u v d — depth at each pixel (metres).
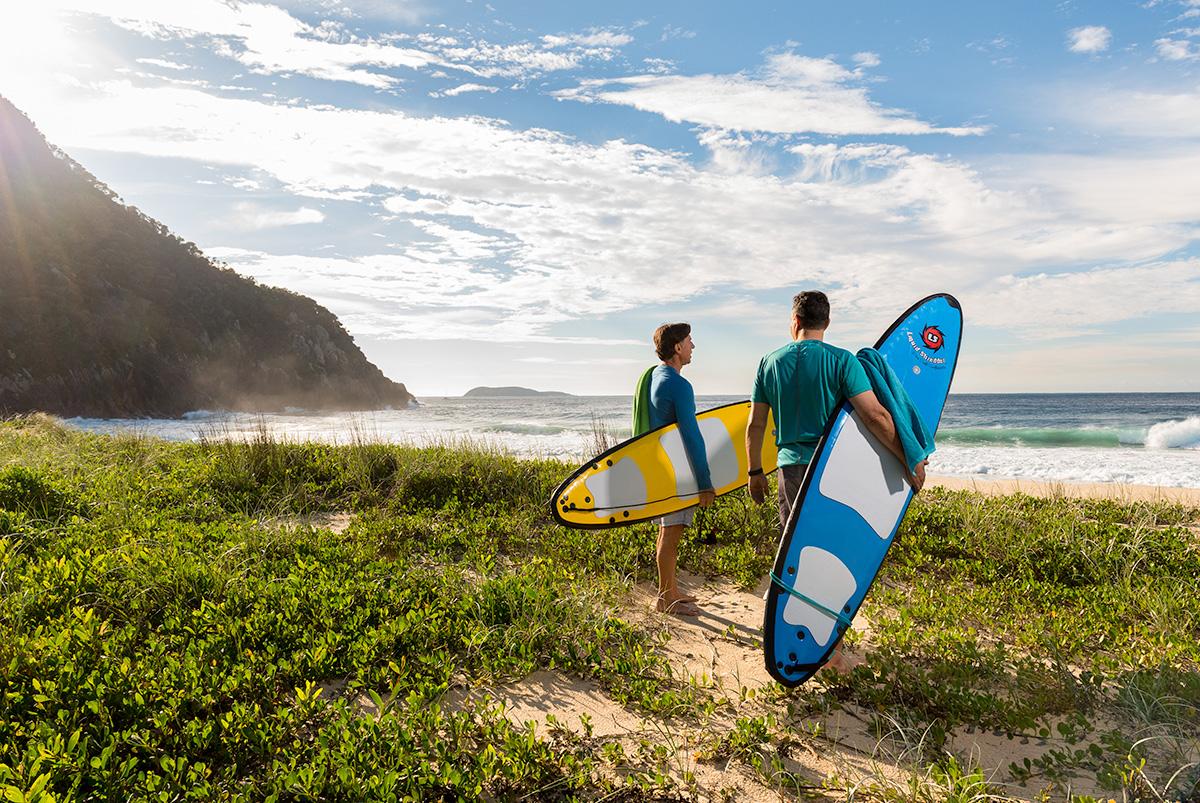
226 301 103.50
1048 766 2.75
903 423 3.50
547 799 2.57
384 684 3.42
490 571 5.20
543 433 29.94
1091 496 10.32
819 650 3.33
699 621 4.58
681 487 4.66
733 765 2.83
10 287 76.00
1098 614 4.45
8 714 2.83
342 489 8.34
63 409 73.06
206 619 3.88
